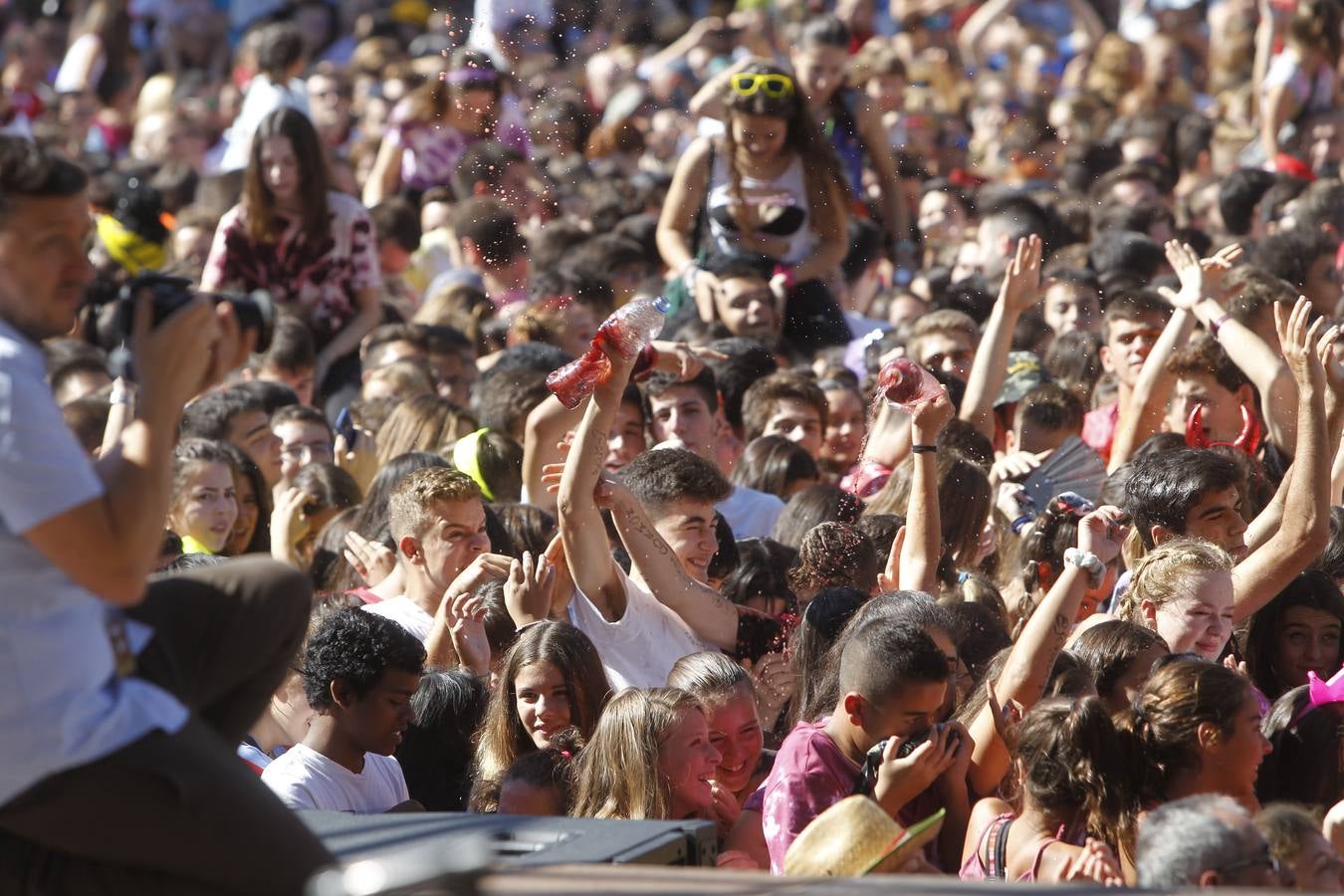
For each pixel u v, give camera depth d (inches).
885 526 799.1
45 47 2396.7
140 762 401.1
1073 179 1715.1
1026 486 872.9
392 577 795.4
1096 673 626.5
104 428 892.0
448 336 1214.3
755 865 589.9
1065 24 2425.0
